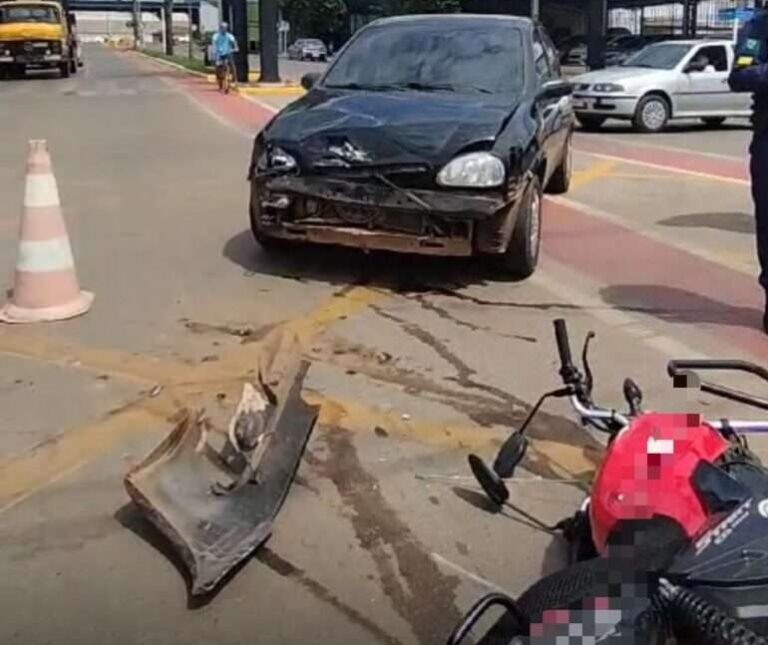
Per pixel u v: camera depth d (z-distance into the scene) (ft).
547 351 17.26
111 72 119.44
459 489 12.35
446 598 10.12
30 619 9.69
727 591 6.54
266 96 78.02
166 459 11.21
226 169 37.70
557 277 22.21
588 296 20.74
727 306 20.24
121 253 23.80
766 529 7.04
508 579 10.45
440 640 9.46
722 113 59.31
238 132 51.06
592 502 8.77
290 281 21.35
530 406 14.85
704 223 28.66
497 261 21.72
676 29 179.93
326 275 21.80
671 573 6.71
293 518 11.56
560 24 176.65
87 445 13.37
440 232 19.66
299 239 20.56
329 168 19.83
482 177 19.34
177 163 39.27
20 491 12.13
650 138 54.85
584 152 46.80
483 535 11.30
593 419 10.68
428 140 19.63
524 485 12.46
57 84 93.66
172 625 9.63
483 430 14.03
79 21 372.17
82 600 10.00
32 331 17.95
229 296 20.24
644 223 28.63
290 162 20.12
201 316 18.94
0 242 24.81
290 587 10.25
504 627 6.92
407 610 9.92
